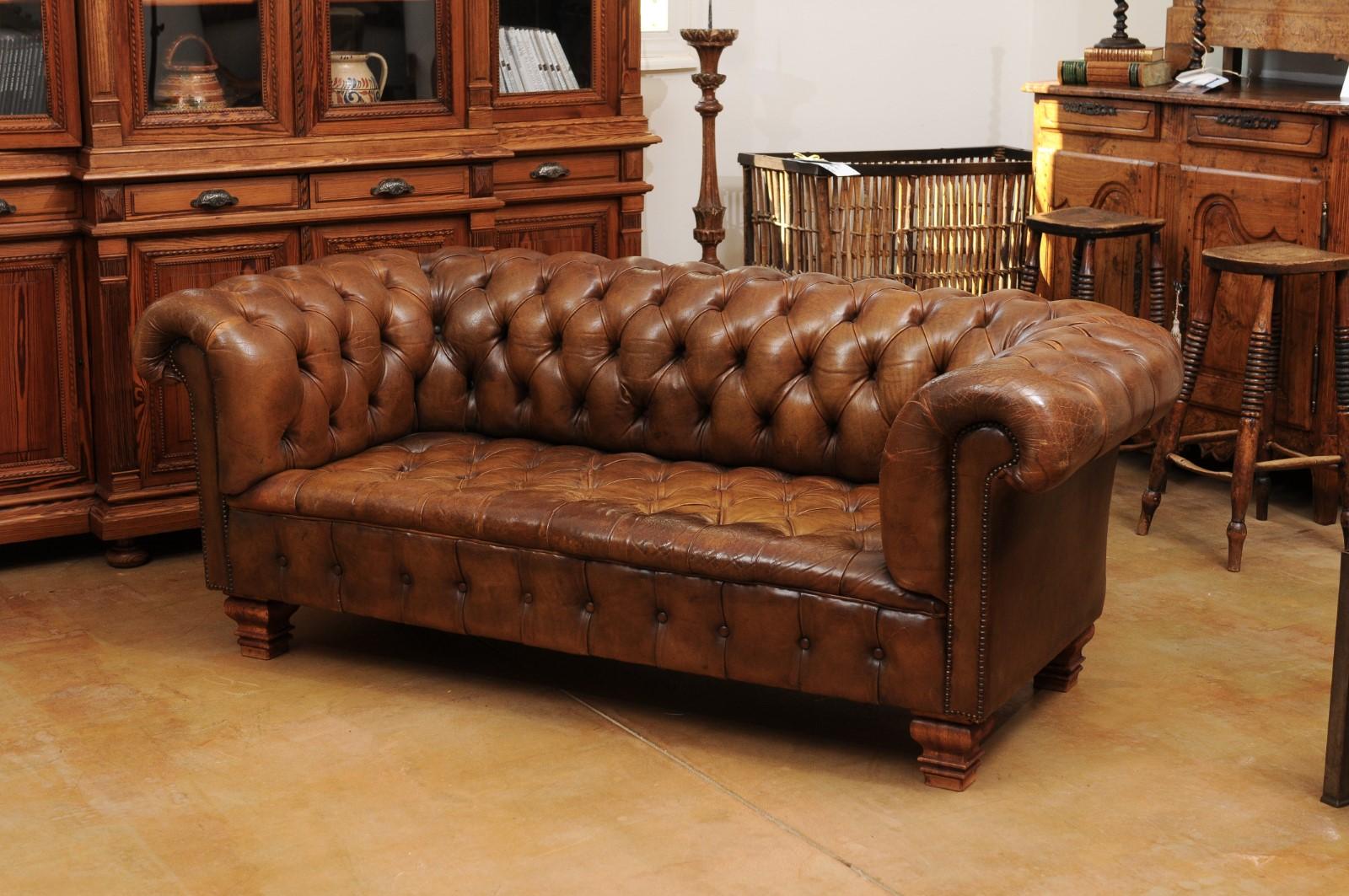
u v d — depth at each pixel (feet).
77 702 10.88
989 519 9.01
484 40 14.66
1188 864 8.70
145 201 13.17
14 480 13.39
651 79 18.29
